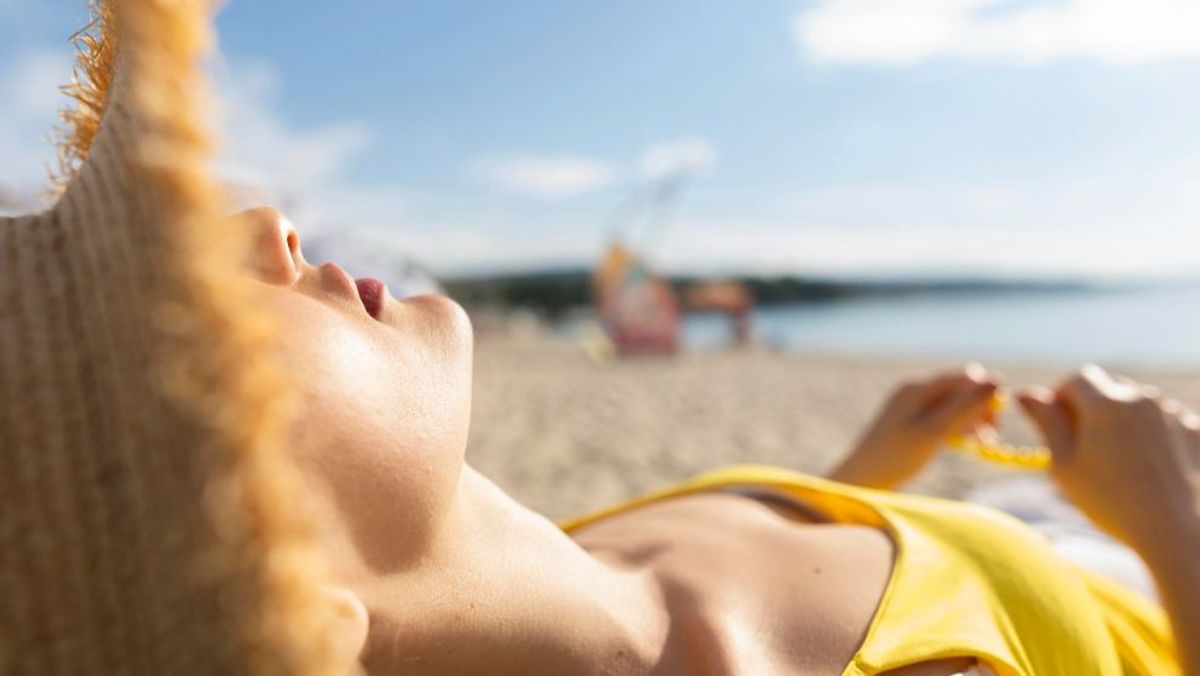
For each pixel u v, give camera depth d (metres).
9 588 0.56
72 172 0.88
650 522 1.35
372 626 0.74
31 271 0.59
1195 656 1.19
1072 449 1.46
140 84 0.49
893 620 1.06
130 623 0.56
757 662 1.00
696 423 6.41
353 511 0.70
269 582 0.48
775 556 1.17
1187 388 8.40
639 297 13.53
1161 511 1.32
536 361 12.77
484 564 0.87
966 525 1.27
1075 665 1.12
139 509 0.55
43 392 0.57
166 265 0.48
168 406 0.49
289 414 0.53
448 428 0.79
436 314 0.86
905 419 1.78
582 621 0.95
